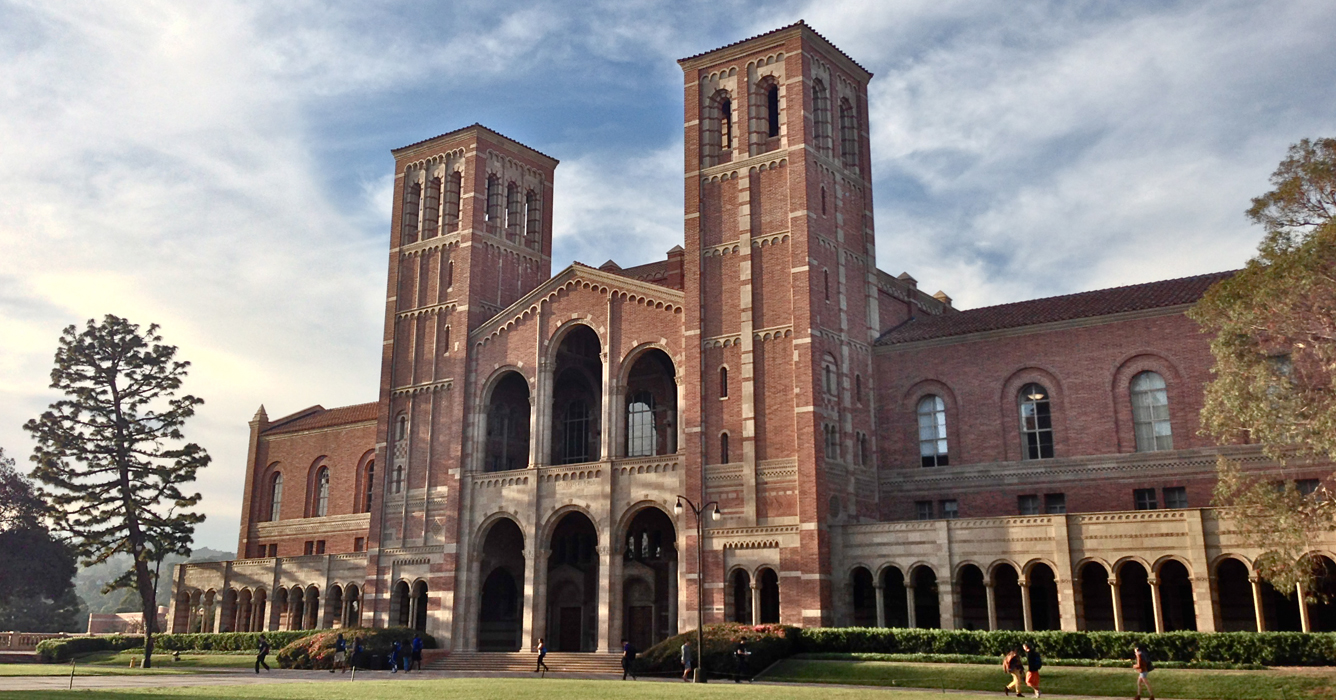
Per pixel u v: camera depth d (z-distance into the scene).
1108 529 47.25
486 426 69.62
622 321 64.62
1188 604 49.56
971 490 57.28
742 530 56.22
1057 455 55.25
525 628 63.09
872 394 61.38
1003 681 42.56
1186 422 52.16
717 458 58.31
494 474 67.12
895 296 68.00
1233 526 44.28
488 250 74.19
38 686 42.81
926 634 48.03
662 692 38.78
